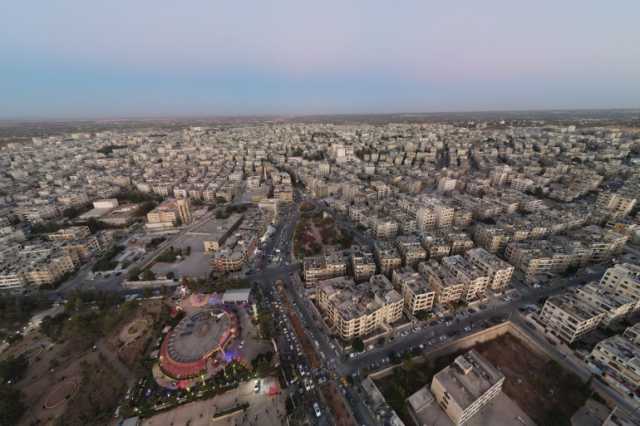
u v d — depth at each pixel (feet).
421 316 640.58
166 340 579.89
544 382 509.76
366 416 450.71
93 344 593.42
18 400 466.70
